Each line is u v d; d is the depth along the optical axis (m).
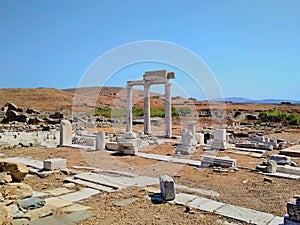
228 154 15.43
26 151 16.25
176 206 7.27
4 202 6.43
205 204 7.36
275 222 6.24
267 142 18.03
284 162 11.98
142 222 6.25
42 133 20.25
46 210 6.73
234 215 6.63
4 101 50.62
